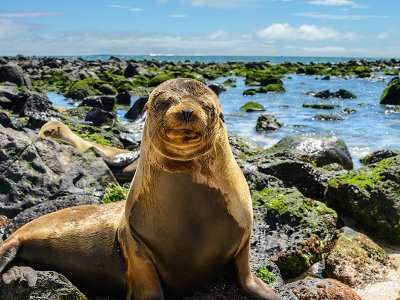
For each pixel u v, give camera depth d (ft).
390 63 285.64
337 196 28.60
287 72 217.77
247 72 199.72
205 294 17.24
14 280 16.48
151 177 14.79
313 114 81.41
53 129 45.11
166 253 15.56
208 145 13.67
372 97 108.47
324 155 44.34
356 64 265.34
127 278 16.67
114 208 18.45
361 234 24.11
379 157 45.70
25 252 18.54
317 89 131.64
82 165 32.07
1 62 187.83
